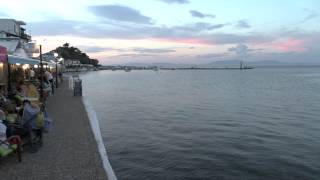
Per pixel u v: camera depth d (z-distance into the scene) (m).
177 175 12.91
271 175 13.07
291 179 12.70
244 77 148.50
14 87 18.22
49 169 8.66
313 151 16.58
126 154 15.67
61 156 9.73
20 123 10.34
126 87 69.62
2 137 8.76
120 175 12.80
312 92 59.25
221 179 12.59
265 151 16.48
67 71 134.88
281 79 121.25
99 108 33.12
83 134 12.34
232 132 21.41
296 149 16.97
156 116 28.20
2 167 8.78
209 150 16.55
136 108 33.59
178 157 15.23
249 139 19.23
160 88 68.94
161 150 16.44
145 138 19.17
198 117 27.98
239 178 12.72
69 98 24.56
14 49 23.97
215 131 21.67
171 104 38.06
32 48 37.12
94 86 69.31
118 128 22.31
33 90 16.16
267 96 50.97
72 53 179.25
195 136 19.95
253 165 14.20
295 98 47.66
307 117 28.69
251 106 37.03
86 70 186.38
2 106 12.11
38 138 10.59
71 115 16.52
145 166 13.89
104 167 8.83
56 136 12.05
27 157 9.60
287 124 24.89
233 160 14.88
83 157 9.64
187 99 45.00
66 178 8.07
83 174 8.34
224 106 36.81
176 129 22.22
